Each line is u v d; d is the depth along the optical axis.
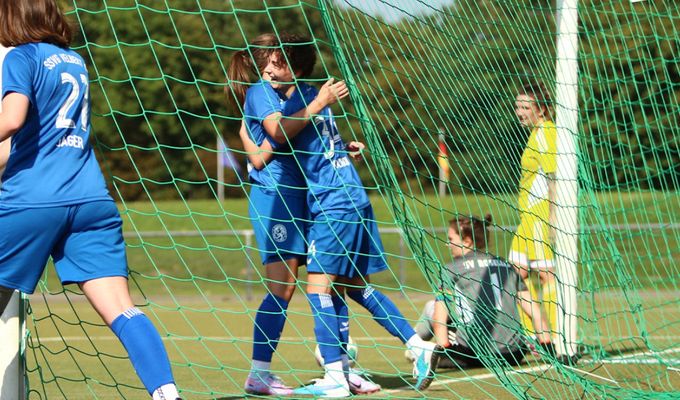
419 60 15.43
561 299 17.73
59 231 11.19
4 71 11.12
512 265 17.36
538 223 18.22
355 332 28.08
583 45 20.45
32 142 11.20
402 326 15.61
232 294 44.28
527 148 17.41
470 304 16.16
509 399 14.43
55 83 11.30
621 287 19.16
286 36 15.38
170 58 73.62
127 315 11.31
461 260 18.03
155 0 69.69
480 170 16.09
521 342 17.73
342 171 15.59
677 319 26.20
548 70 18.67
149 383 11.09
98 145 13.41
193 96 76.38
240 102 16.20
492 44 17.12
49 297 42.31
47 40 11.60
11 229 11.01
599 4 20.45
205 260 50.97
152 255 51.72
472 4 16.84
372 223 16.09
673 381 16.36
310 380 17.44
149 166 110.12
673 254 27.75
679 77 20.92
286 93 15.55
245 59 16.16
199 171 116.31
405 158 15.32
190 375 18.25
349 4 14.39
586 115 19.98
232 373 18.64
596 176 19.78
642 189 22.50
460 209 25.41
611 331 23.19
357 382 15.67
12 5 11.41
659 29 20.53
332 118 15.75
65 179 11.20
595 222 19.16
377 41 14.93
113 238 11.57
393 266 49.94
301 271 43.66
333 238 15.27
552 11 19.19
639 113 21.86
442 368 18.75
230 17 74.31
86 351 22.98
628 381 16.28
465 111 16.06
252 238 51.97
